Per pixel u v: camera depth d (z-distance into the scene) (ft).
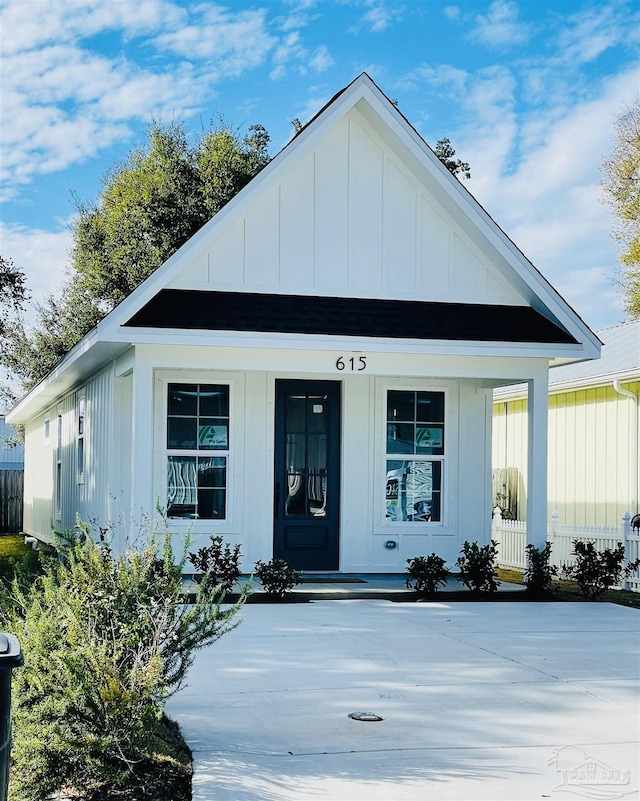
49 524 77.25
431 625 35.45
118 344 41.88
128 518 43.06
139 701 18.40
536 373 45.39
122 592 20.20
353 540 48.32
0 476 106.22
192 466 46.39
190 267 42.78
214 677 26.76
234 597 40.96
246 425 46.96
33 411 87.10
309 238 44.55
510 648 31.24
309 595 41.65
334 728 21.86
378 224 45.47
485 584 43.62
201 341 40.04
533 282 45.11
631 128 118.52
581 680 26.84
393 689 25.55
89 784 18.12
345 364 42.98
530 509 44.98
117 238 120.06
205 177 118.62
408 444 49.44
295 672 27.43
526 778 18.63
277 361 42.22
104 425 49.73
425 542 49.16
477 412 50.34
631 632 34.58
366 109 44.50
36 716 17.62
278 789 17.84
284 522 47.75
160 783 18.25
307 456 48.21
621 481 58.03
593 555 44.55
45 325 128.26
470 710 23.54
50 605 20.27
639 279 118.21
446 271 46.21
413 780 18.43
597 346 44.75
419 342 42.52
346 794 17.63
